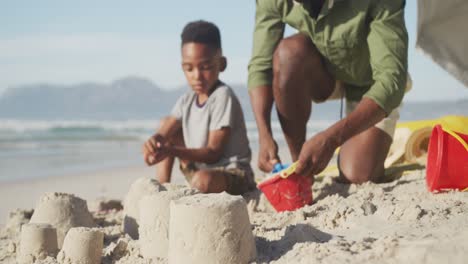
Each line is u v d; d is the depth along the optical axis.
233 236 2.15
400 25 3.34
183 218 2.15
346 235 2.42
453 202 2.74
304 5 3.51
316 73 3.80
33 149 14.45
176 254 2.18
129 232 3.05
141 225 2.58
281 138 14.74
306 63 3.70
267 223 2.90
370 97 3.13
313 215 2.89
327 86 3.98
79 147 15.05
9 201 6.22
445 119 4.26
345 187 3.70
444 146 3.03
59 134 20.50
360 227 2.50
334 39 3.60
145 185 3.09
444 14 3.78
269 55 3.87
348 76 3.88
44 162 11.07
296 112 3.76
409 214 2.51
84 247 2.50
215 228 2.13
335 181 4.00
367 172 3.77
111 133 21.19
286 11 3.71
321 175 4.53
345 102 4.18
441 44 3.90
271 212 3.38
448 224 2.36
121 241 2.64
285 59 3.68
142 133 21.22
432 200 2.88
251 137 16.23
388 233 2.35
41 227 2.68
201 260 2.13
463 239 2.06
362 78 3.90
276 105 3.79
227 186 3.76
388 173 4.18
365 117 3.10
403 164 4.48
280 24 3.85
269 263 2.17
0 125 26.94
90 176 8.51
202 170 3.73
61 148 14.75
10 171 9.44
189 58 4.11
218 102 4.08
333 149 3.06
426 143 4.69
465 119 4.25
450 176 3.01
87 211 3.11
